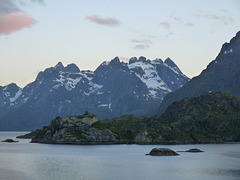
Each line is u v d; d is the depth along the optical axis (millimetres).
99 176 153750
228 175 156000
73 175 155875
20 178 148625
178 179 147125
